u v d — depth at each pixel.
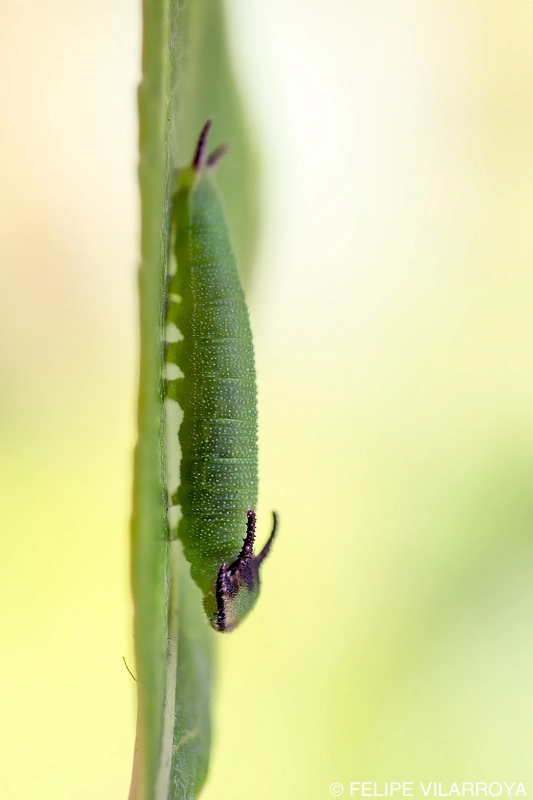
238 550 0.16
